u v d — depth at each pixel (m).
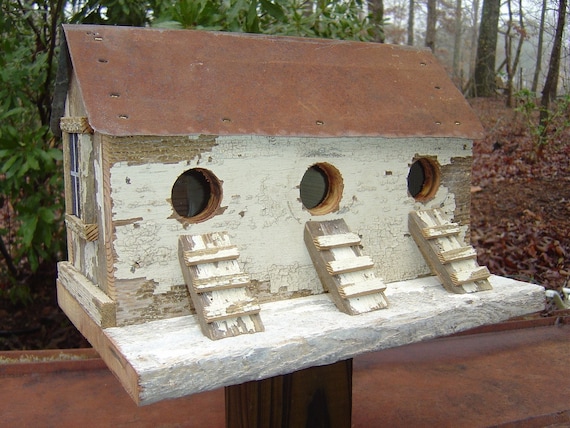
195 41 1.79
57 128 2.18
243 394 1.90
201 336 1.50
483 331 3.10
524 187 5.86
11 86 3.63
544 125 6.67
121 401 2.40
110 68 1.61
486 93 10.64
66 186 1.98
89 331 1.67
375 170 1.93
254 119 1.67
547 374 2.65
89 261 1.81
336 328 1.55
